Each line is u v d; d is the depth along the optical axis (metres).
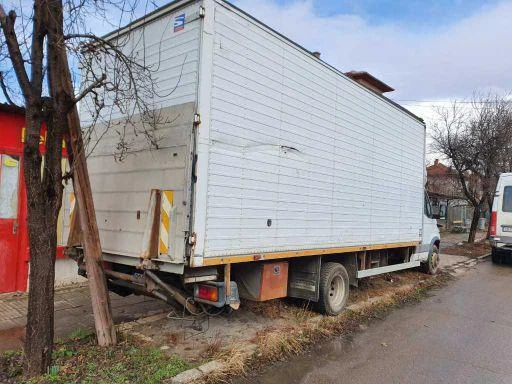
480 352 5.78
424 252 11.26
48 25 4.09
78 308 6.78
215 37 4.95
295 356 5.41
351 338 6.23
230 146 5.12
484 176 19.45
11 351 4.78
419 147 10.57
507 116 18.88
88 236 4.88
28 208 4.15
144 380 4.21
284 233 6.02
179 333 5.80
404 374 4.96
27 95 4.02
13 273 7.45
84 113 6.58
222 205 5.03
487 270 13.73
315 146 6.63
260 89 5.57
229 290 5.18
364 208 8.09
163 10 5.22
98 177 6.16
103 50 4.73
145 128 5.37
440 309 8.20
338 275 7.32
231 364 4.76
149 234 4.93
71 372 4.25
